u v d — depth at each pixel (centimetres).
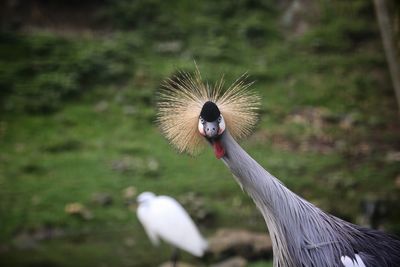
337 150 1084
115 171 1007
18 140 1102
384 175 991
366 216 834
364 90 1279
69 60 1301
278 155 1063
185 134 398
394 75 831
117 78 1288
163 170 1016
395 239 421
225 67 1299
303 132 1145
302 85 1291
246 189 391
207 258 759
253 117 396
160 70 1302
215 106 381
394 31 822
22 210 900
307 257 397
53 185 962
